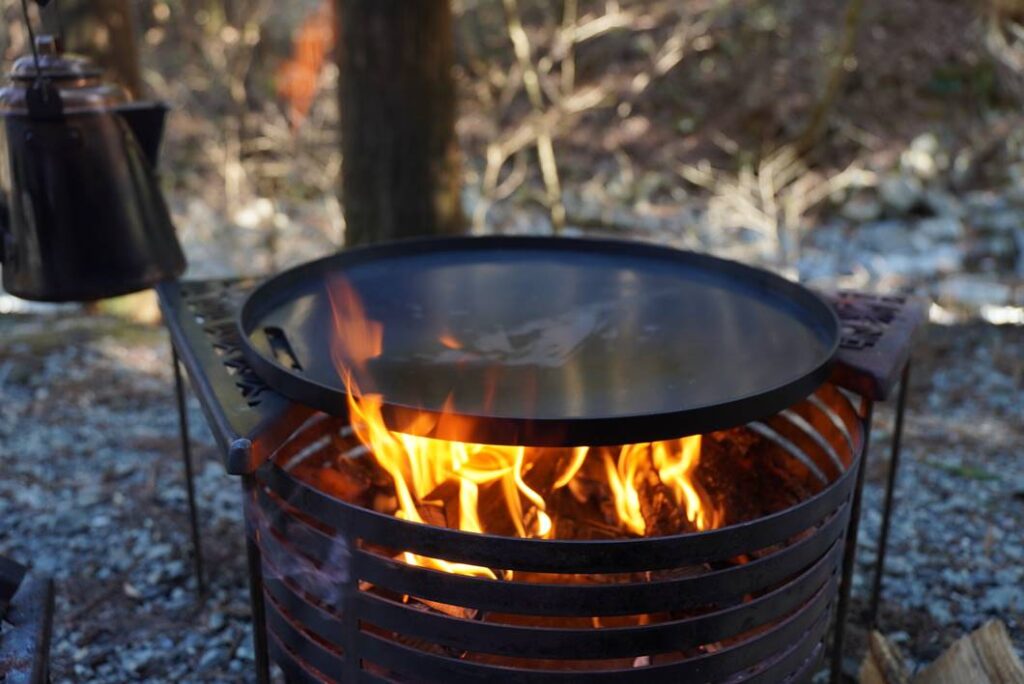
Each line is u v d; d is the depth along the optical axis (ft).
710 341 5.22
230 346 5.31
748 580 4.15
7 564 4.71
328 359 4.90
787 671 4.62
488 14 23.68
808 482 5.82
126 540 8.20
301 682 4.77
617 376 4.72
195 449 10.09
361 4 9.43
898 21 23.24
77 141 5.77
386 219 9.98
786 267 17.43
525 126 19.52
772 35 23.44
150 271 6.19
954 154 20.62
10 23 18.21
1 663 4.20
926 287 15.99
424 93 9.68
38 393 11.58
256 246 19.06
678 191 20.99
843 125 21.49
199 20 22.93
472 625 4.06
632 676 4.14
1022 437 10.35
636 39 23.44
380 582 4.15
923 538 8.23
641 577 5.11
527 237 6.88
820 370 4.54
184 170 22.12
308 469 5.82
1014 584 7.47
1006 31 22.22
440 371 4.77
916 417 10.99
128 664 6.59
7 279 6.07
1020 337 13.50
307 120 21.76
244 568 7.84
